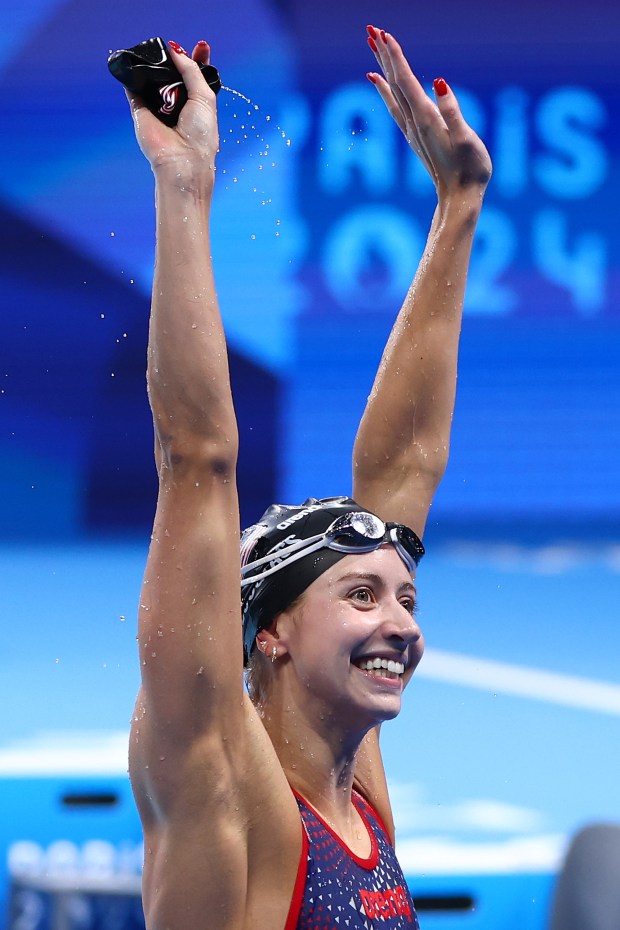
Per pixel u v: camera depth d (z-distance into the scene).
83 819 17.05
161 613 6.52
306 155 33.69
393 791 19.12
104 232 33.81
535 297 33.78
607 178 33.66
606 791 19.06
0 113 33.34
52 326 34.19
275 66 33.47
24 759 18.22
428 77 33.62
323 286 33.78
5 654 25.27
